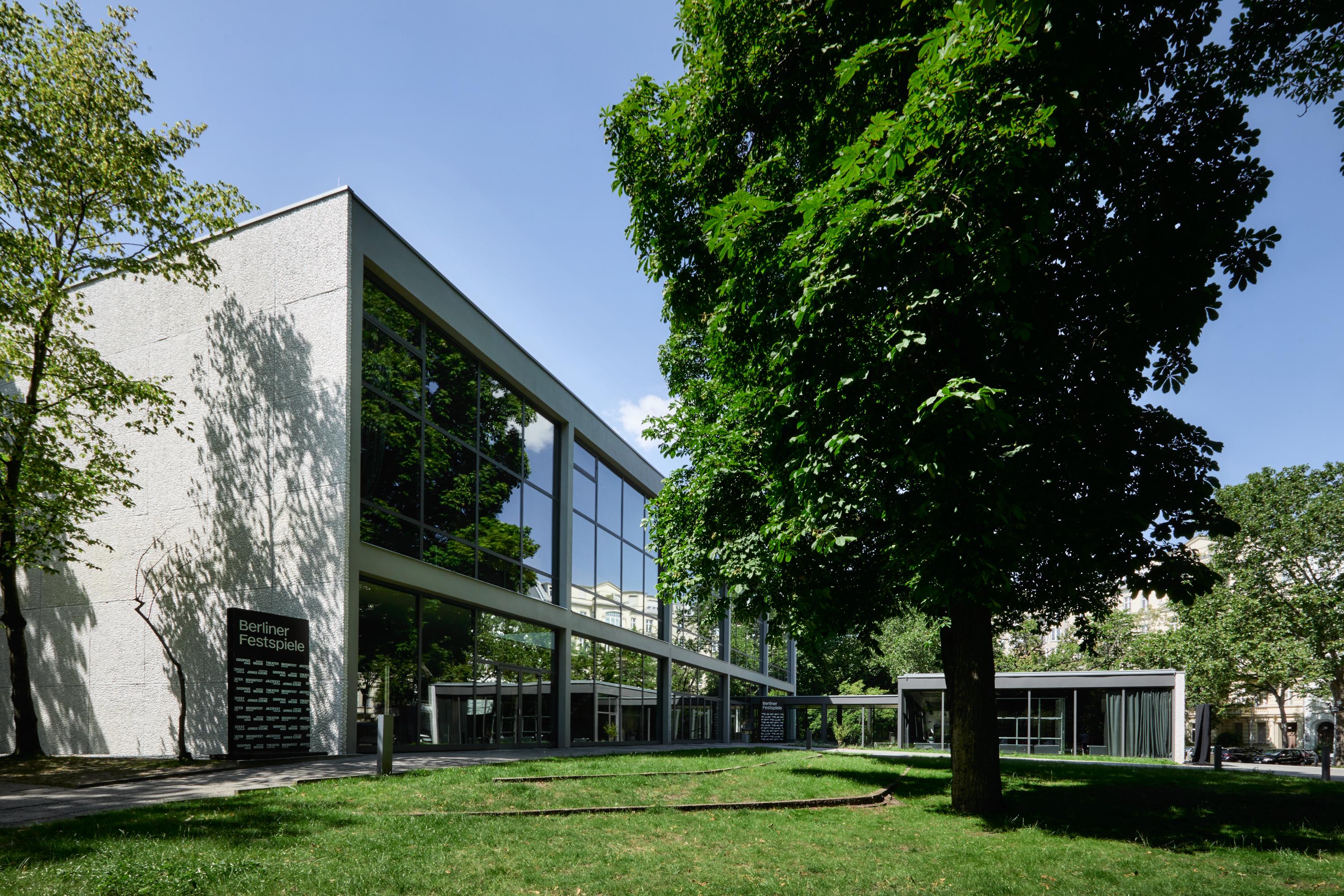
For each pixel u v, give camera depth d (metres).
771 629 15.22
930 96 8.04
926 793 13.51
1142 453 11.24
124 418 19.86
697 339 20.00
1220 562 43.44
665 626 35.47
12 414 17.52
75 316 18.75
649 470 35.06
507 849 7.83
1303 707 62.00
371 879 6.50
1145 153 10.05
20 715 17.27
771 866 7.73
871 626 15.11
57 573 18.09
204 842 7.50
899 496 9.90
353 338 17.16
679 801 11.22
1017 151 7.93
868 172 8.57
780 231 10.31
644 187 12.77
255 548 17.44
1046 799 12.84
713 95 11.86
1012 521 9.14
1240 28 9.81
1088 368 10.88
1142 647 48.97
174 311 19.53
